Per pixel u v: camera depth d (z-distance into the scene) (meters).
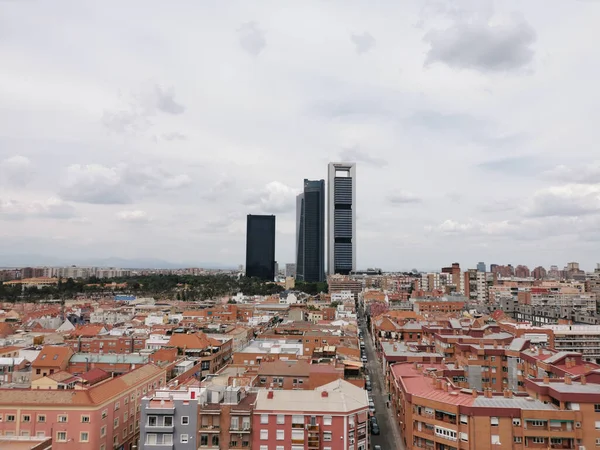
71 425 102.44
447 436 99.44
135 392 121.06
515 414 95.38
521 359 145.25
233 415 93.75
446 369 140.00
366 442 98.31
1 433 102.50
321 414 93.94
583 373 113.88
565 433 93.81
